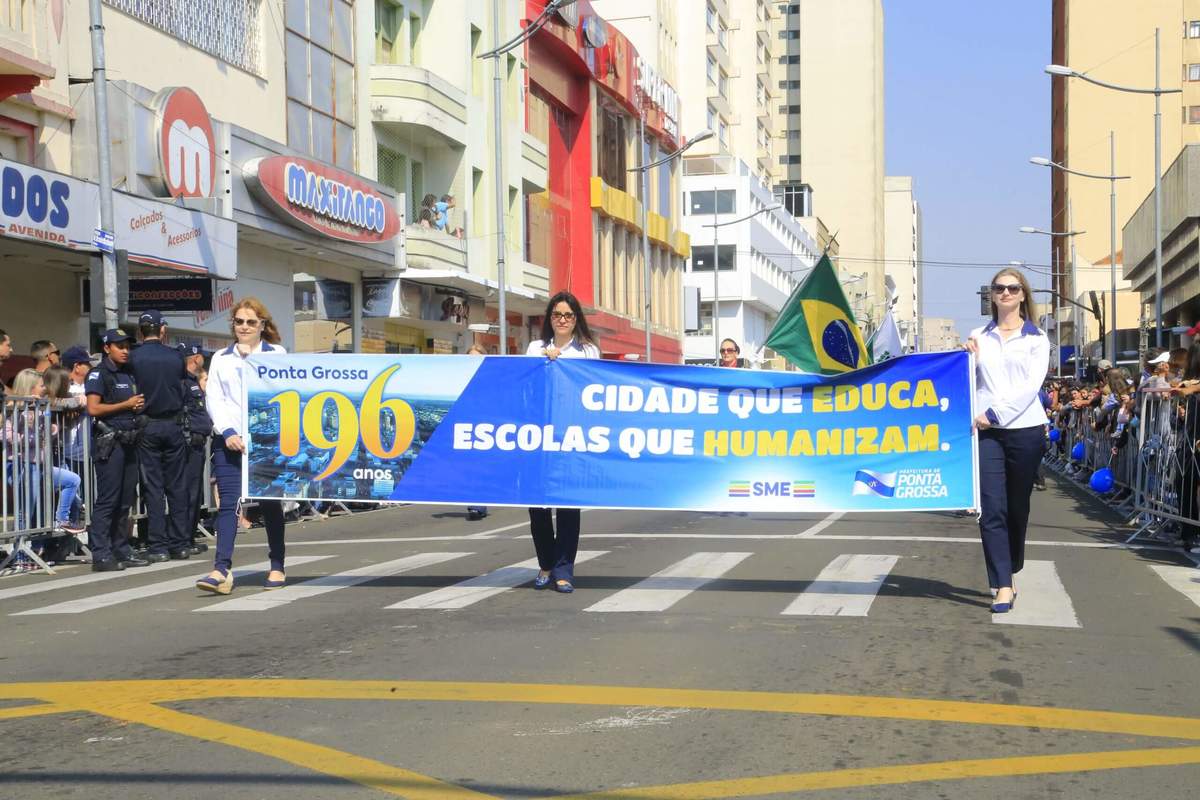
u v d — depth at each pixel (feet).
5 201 52.80
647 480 30.09
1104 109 281.33
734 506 29.68
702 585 31.86
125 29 71.10
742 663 22.12
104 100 54.70
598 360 30.35
